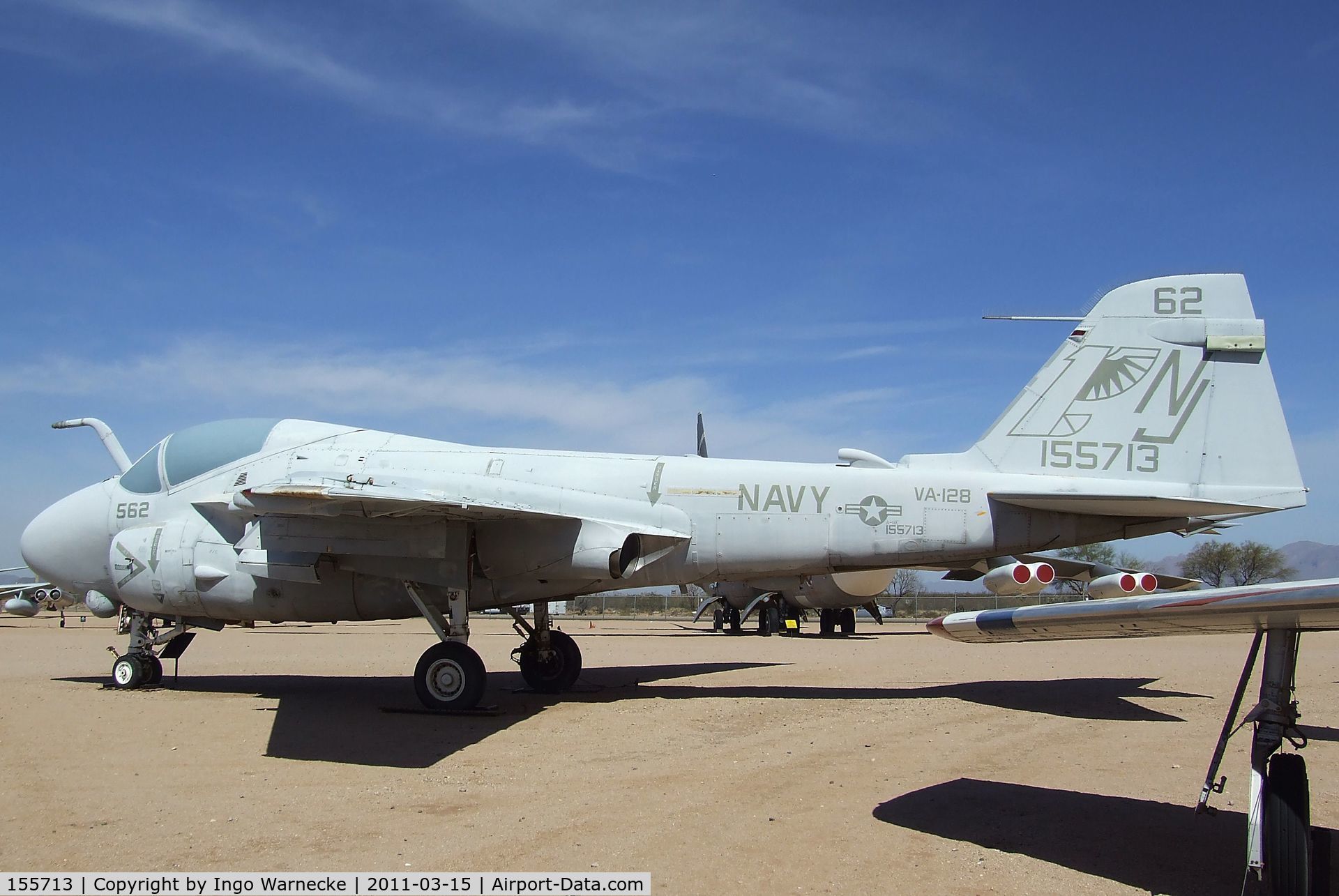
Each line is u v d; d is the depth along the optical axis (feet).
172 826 19.08
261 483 36.58
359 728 29.91
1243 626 15.15
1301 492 33.24
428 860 16.94
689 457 37.99
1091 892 15.44
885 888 15.58
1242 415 34.12
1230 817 19.84
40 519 41.01
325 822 19.33
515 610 38.32
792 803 20.85
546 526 34.94
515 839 18.19
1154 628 16.19
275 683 41.39
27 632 89.35
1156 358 34.94
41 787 22.24
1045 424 35.58
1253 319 34.50
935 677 43.14
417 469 37.63
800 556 35.86
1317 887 15.30
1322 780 23.06
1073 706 34.09
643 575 36.40
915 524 35.24
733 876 16.15
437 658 32.65
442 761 25.09
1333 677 42.86
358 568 34.01
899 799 21.16
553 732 29.19
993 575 46.55
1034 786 22.41
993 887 15.62
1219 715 32.24
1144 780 23.07
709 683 41.22
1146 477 34.47
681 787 22.33
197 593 36.19
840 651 61.98
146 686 39.55
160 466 39.17
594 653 60.54
